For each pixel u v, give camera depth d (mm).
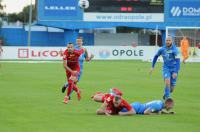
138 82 58719
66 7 120438
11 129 27234
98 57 114688
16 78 62125
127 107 32344
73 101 40312
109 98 32469
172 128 28125
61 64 93875
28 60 110250
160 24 122562
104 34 138625
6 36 146250
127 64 96438
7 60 109438
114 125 28750
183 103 39719
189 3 122875
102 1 121000
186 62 107625
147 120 30641
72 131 26859
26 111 34250
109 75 69062
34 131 26734
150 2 121812
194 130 27625
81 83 56812
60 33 141500
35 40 142250
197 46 111250
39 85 53438
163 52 39594
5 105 37250
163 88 51688
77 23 121125
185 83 58188
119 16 121625
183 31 115125
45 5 119938
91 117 31625
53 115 32500
